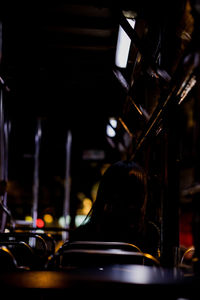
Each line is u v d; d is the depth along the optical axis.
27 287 2.10
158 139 4.17
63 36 4.96
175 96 2.68
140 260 3.22
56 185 8.66
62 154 8.62
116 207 3.30
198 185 2.47
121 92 5.50
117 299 2.07
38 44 5.15
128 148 6.48
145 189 3.37
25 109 7.07
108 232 3.27
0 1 3.64
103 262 3.19
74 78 6.06
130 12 3.11
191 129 6.49
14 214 8.27
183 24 2.93
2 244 3.31
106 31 4.70
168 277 2.34
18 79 5.80
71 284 2.14
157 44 3.58
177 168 3.33
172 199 3.29
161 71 2.91
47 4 3.70
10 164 7.34
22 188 8.23
